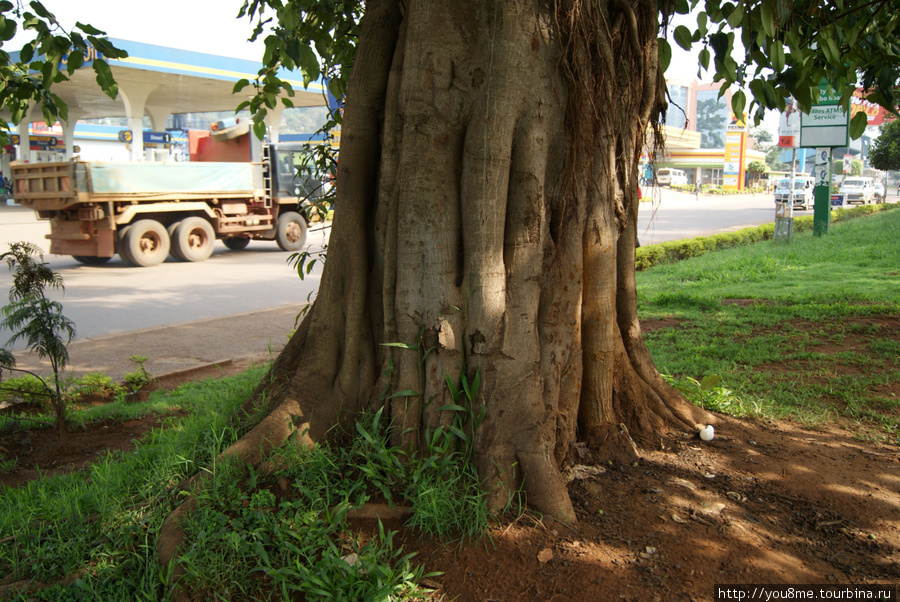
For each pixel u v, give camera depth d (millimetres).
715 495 3320
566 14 3197
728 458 3768
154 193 14797
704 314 8672
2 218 28109
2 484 3963
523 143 3154
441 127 3139
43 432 4961
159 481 3328
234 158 17703
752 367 6016
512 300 3203
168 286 12391
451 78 3125
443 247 3182
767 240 18594
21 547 3029
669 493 3305
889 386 5301
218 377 6398
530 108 3141
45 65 4492
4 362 4688
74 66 4492
